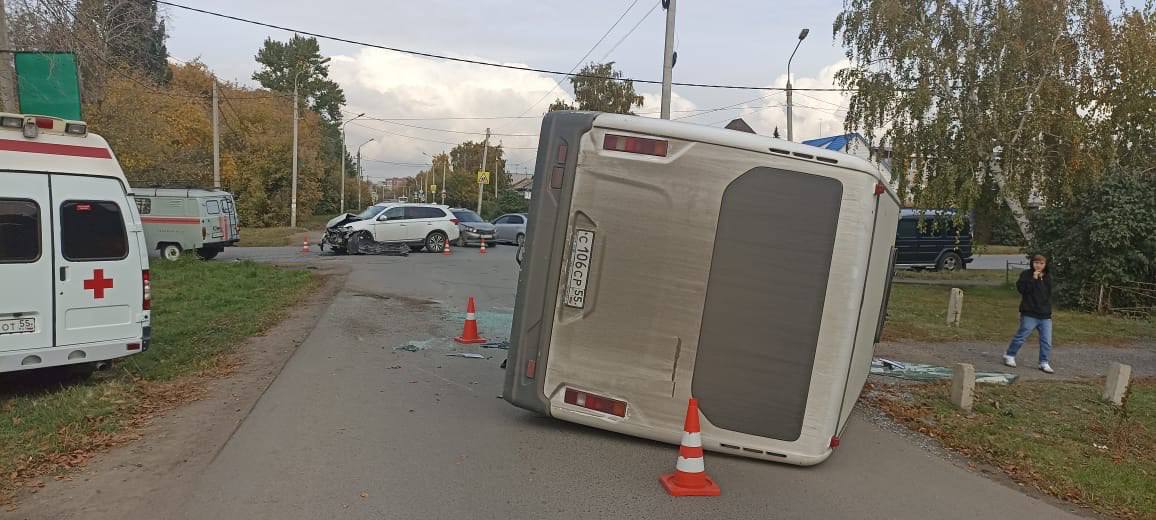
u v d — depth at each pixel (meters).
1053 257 18.62
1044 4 19.97
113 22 16.44
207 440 5.74
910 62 21.66
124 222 7.56
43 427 5.95
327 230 27.48
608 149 5.62
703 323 5.50
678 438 5.55
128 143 27.38
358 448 5.62
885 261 6.39
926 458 6.16
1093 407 8.38
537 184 5.83
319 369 8.31
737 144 5.41
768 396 5.44
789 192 5.36
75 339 7.16
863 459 6.00
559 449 5.71
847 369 5.41
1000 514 4.97
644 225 5.57
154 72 31.77
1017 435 6.99
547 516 4.49
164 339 10.02
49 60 13.56
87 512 4.38
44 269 6.96
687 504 4.78
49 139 7.09
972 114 21.09
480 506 4.59
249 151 53.16
